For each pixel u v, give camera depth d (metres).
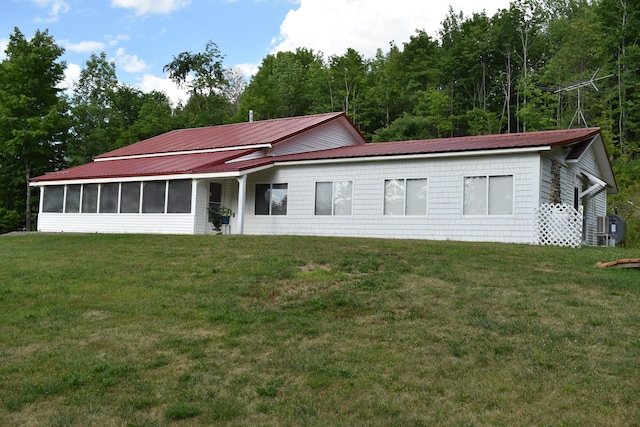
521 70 54.09
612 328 7.34
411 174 18.23
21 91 35.72
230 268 11.52
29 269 12.18
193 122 52.91
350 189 19.44
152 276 11.17
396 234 18.38
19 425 5.30
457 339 7.12
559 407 5.29
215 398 5.73
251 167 19.59
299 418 5.24
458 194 17.36
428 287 9.57
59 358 6.87
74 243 16.48
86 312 8.88
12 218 35.88
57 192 24.58
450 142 20.08
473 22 59.50
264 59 70.75
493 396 5.56
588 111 44.97
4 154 36.06
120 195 22.47
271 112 56.03
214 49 60.72
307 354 6.81
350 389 5.85
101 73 47.53
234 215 22.14
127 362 6.71
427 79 56.69
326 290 9.61
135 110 55.19
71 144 39.66
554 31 56.28
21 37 36.47
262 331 7.73
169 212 21.12
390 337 7.30
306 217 20.27
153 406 5.62
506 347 6.77
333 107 53.41
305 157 20.36
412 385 5.90
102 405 5.65
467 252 12.88
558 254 12.95
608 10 45.88
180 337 7.57
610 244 20.78
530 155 16.25
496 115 53.44
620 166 35.50
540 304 8.45
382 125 52.03
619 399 5.39
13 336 7.74
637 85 41.72
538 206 16.00
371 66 61.31
